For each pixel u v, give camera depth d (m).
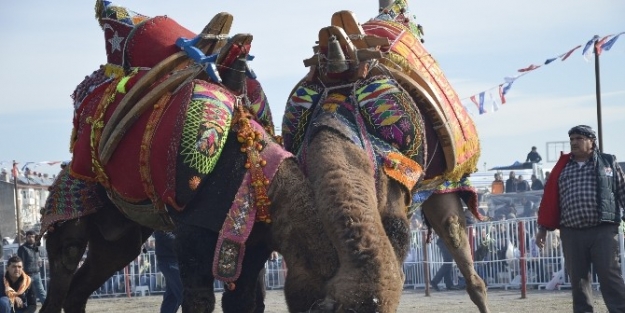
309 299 6.04
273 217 6.56
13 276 13.02
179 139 6.79
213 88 7.02
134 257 8.74
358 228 5.79
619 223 10.11
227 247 6.57
